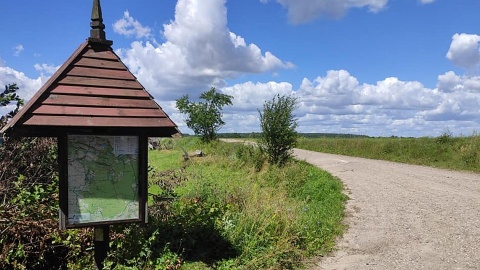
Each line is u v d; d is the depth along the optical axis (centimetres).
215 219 680
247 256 620
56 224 523
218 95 3294
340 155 2702
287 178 1455
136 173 490
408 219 914
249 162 1825
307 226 781
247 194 895
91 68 487
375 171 1761
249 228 695
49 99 444
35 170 594
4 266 488
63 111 441
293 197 1207
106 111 463
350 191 1278
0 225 491
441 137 2289
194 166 1833
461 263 632
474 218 899
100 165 471
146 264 531
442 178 1518
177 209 666
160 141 3572
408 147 2359
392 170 1792
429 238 766
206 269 557
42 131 448
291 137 1845
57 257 551
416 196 1172
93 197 468
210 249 629
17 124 414
